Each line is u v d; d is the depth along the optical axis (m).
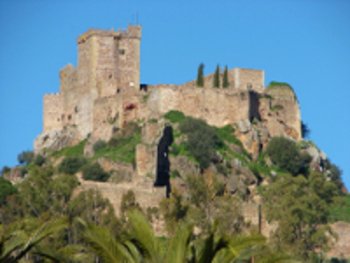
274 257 122.94
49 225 123.25
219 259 117.19
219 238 116.38
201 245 120.88
